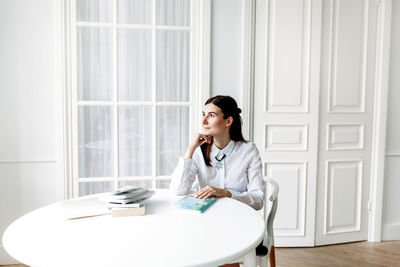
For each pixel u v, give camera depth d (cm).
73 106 284
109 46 287
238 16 298
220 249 114
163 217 146
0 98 272
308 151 314
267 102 309
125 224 137
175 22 295
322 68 314
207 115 191
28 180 281
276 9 304
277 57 306
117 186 295
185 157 191
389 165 333
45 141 281
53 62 278
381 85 323
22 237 124
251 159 200
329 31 313
